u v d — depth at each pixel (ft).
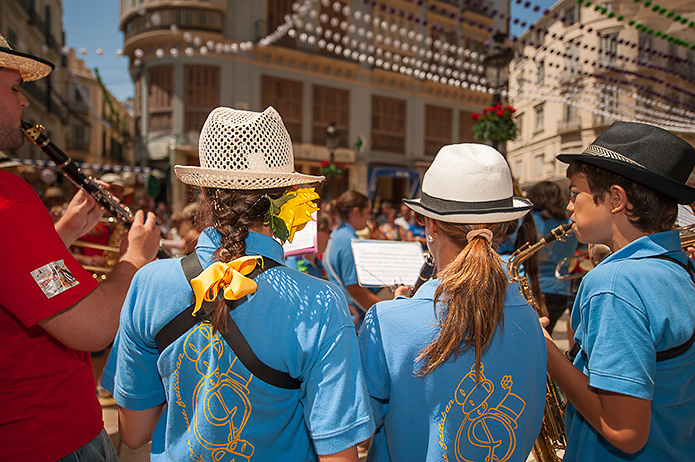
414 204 3.96
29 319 3.06
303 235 6.23
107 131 78.13
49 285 3.08
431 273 4.71
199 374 2.94
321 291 3.08
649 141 3.58
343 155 55.42
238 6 49.29
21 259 3.02
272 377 2.91
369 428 2.94
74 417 3.69
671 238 3.58
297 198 3.18
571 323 3.90
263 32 49.55
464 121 64.64
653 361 3.19
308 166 54.70
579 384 3.53
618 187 3.60
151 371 3.30
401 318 3.38
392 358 3.32
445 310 3.25
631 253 3.54
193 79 48.29
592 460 3.84
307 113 53.78
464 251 3.24
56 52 55.88
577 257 8.23
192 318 2.96
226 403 2.91
